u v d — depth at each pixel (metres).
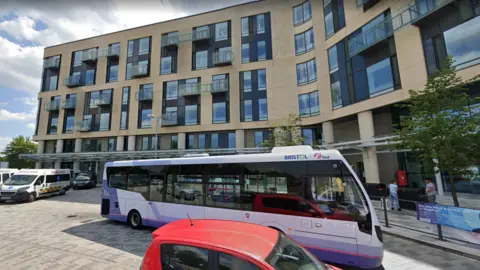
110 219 10.64
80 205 14.81
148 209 8.55
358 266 5.13
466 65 12.34
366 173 17.23
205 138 27.86
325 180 5.81
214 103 27.53
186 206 7.66
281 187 6.28
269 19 27.05
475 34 12.05
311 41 24.02
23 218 10.92
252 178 6.73
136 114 30.27
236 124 26.20
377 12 16.94
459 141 7.73
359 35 17.80
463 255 6.02
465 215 6.48
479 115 8.01
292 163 6.29
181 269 2.85
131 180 9.27
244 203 6.68
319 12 22.41
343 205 5.50
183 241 2.99
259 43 26.94
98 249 6.61
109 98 31.91
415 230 8.07
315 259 3.12
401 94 15.13
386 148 17.25
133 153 27.41
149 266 3.04
